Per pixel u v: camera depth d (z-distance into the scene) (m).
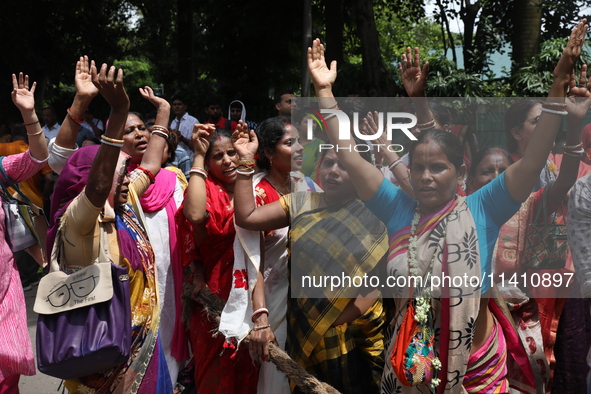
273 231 3.19
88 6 18.66
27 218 3.64
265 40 16.94
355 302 2.82
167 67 21.59
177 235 3.53
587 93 2.55
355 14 11.62
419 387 2.69
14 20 17.05
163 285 3.95
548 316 3.21
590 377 3.11
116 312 2.80
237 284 3.00
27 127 3.56
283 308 3.17
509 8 13.55
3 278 3.37
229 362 3.20
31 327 5.75
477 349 2.75
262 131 3.30
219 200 3.38
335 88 12.43
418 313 2.60
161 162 3.98
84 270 2.81
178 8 18.38
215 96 9.27
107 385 3.01
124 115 2.75
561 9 11.06
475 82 7.32
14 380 3.46
